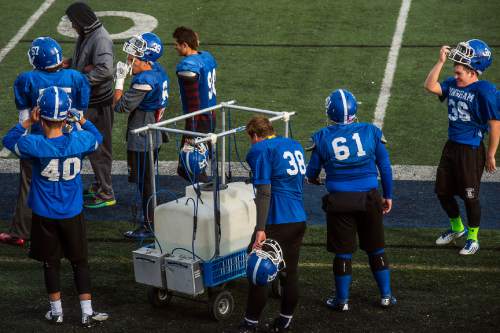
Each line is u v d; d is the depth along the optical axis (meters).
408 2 61.09
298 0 62.12
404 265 32.41
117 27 58.66
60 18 60.34
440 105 48.59
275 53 55.12
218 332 27.89
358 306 29.44
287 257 27.22
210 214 28.34
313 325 28.22
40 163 27.30
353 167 28.17
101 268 32.56
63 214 27.67
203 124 36.88
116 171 42.06
